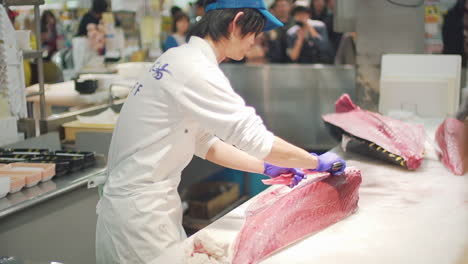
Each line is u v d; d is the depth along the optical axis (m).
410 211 1.83
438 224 1.71
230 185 4.67
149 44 5.05
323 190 1.74
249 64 5.45
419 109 3.34
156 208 1.75
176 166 1.80
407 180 2.18
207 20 1.72
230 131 1.62
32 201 2.25
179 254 1.52
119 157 1.78
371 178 2.22
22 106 2.81
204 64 1.66
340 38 5.73
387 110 3.43
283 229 1.59
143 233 1.73
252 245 1.51
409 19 3.57
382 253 1.51
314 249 1.55
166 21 5.51
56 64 3.98
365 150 2.50
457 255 1.47
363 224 1.73
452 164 2.24
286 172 1.92
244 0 1.68
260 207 1.82
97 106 3.59
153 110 1.70
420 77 3.30
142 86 1.74
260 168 1.94
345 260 1.48
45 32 4.66
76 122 3.24
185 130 1.75
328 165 1.76
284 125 5.30
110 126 3.13
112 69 4.12
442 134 2.47
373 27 3.65
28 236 2.28
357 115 2.71
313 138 5.25
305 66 5.08
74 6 4.73
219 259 1.47
